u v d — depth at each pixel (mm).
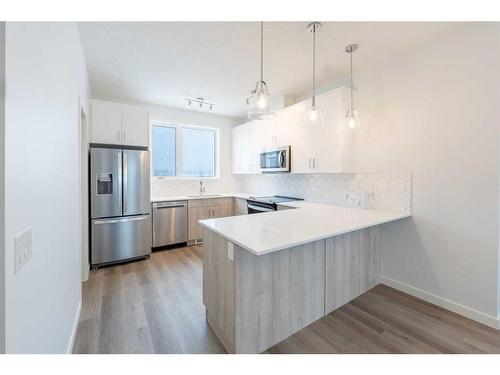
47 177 1248
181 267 3289
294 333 1942
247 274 1676
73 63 1956
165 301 2416
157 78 3191
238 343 1655
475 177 2049
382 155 2701
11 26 841
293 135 3479
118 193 3367
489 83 1952
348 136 2863
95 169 3188
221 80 3248
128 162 3438
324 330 1981
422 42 2320
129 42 2332
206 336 1898
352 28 2096
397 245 2629
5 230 792
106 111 3320
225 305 1760
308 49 2443
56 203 1416
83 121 2973
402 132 2525
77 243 2148
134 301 2412
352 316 2170
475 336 1891
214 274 1924
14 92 865
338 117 2828
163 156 4637
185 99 4062
